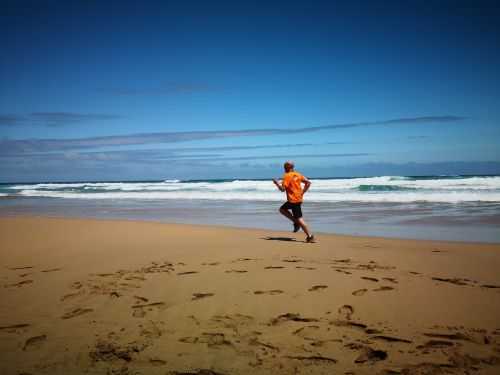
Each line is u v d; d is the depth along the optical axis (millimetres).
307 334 2863
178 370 2375
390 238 8383
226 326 3041
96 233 9586
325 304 3500
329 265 5199
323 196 20859
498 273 4777
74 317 3357
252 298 3697
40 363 2514
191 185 39500
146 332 2967
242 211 15758
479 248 6922
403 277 4484
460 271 4879
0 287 4539
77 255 6723
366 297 3688
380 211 14336
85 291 4156
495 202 15734
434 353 2537
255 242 7758
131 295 3928
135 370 2389
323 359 2479
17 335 2992
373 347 2635
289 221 12383
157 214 15648
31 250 7449
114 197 27047
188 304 3576
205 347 2682
